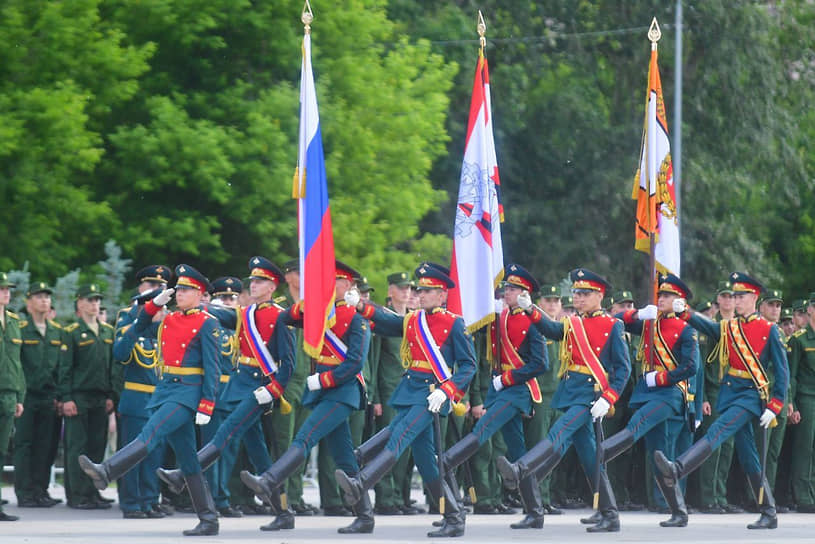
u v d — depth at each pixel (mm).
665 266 37781
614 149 91250
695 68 90750
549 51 95125
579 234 89062
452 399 30781
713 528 35000
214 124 60438
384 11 69312
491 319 35219
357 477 30094
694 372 34406
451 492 32062
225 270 63875
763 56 91000
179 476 31078
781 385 34375
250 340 32344
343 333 31734
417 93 70625
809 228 103938
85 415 39312
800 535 33375
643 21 91812
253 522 35156
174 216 61094
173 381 30062
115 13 60938
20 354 39562
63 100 55719
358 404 31422
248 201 59875
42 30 57531
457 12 88625
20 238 57906
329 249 32062
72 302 52781
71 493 39469
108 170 60781
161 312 36094
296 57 63094
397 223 67125
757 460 34938
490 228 37219
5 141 54844
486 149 37656
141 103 61281
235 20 61750
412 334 31297
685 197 87125
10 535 31094
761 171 92688
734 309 38906
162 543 29391
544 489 40219
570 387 33094
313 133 33281
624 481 43125
